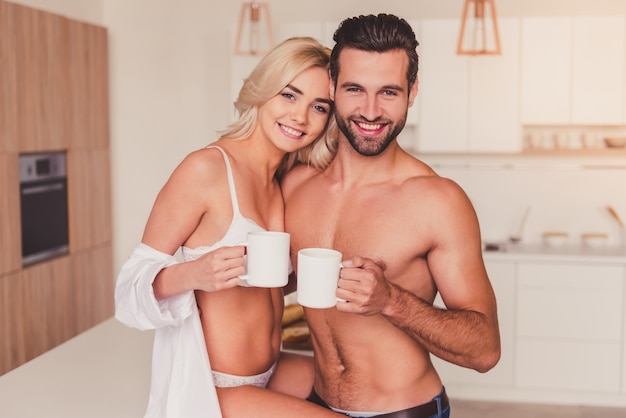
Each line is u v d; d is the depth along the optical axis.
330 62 1.55
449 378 4.38
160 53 5.13
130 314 1.55
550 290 4.27
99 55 4.88
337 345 1.64
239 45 4.64
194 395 1.56
